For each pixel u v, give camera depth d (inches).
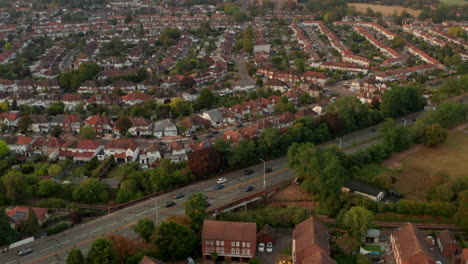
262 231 6422.2
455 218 6786.4
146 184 7839.6
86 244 6358.3
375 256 6092.5
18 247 6304.1
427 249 5762.8
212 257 6097.4
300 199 7677.2
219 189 7864.2
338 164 7465.6
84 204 7721.5
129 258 5767.7
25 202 7696.9
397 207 7175.2
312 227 6161.4
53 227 6692.9
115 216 7111.2
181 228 6033.5
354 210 6476.4
